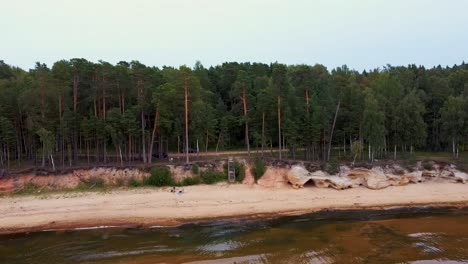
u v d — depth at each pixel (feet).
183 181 144.87
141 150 181.57
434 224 99.04
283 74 164.14
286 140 179.11
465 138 183.73
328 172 148.05
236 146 231.50
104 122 159.74
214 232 94.73
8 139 155.02
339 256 73.31
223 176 150.30
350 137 193.06
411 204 124.47
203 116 176.55
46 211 112.47
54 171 142.00
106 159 171.73
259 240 86.58
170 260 73.46
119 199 124.98
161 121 162.50
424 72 312.29
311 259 71.82
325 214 112.88
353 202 125.90
